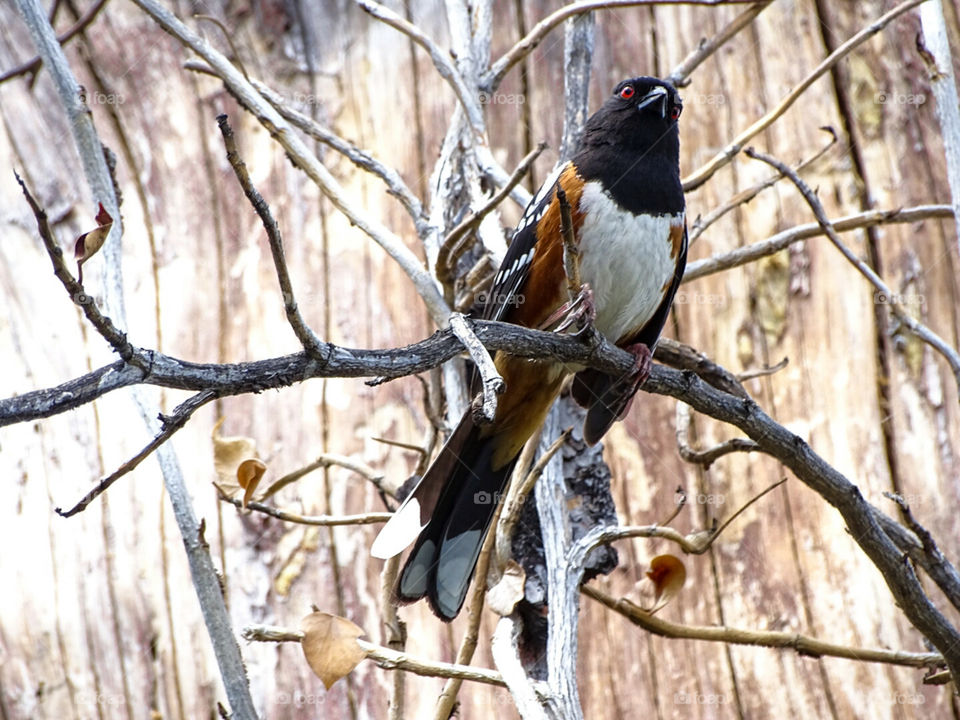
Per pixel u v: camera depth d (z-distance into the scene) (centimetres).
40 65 852
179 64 911
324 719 772
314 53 912
